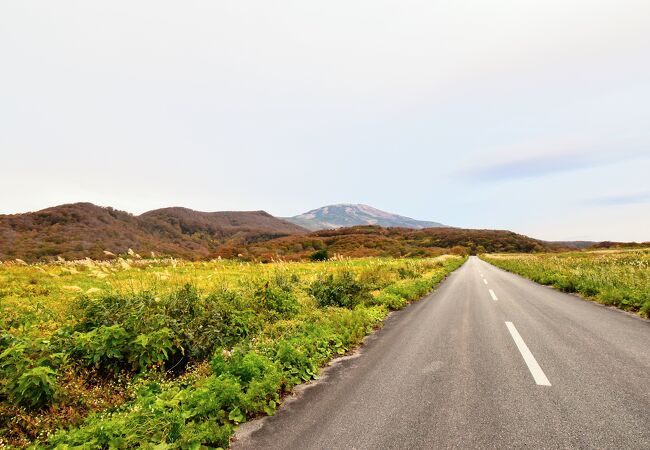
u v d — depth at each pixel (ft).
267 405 14.37
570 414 12.45
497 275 85.05
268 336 24.12
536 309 34.55
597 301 39.52
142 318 19.98
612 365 17.46
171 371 19.35
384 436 11.57
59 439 11.76
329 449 10.96
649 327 26.02
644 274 43.83
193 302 25.00
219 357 17.83
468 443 10.86
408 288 48.16
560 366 17.42
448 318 31.19
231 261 108.68
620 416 12.23
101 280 51.37
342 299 37.86
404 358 20.01
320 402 14.64
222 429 12.02
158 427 11.95
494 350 20.63
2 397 13.98
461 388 15.19
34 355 15.99
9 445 12.16
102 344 17.71
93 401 15.15
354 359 20.47
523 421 12.08
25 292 39.96
